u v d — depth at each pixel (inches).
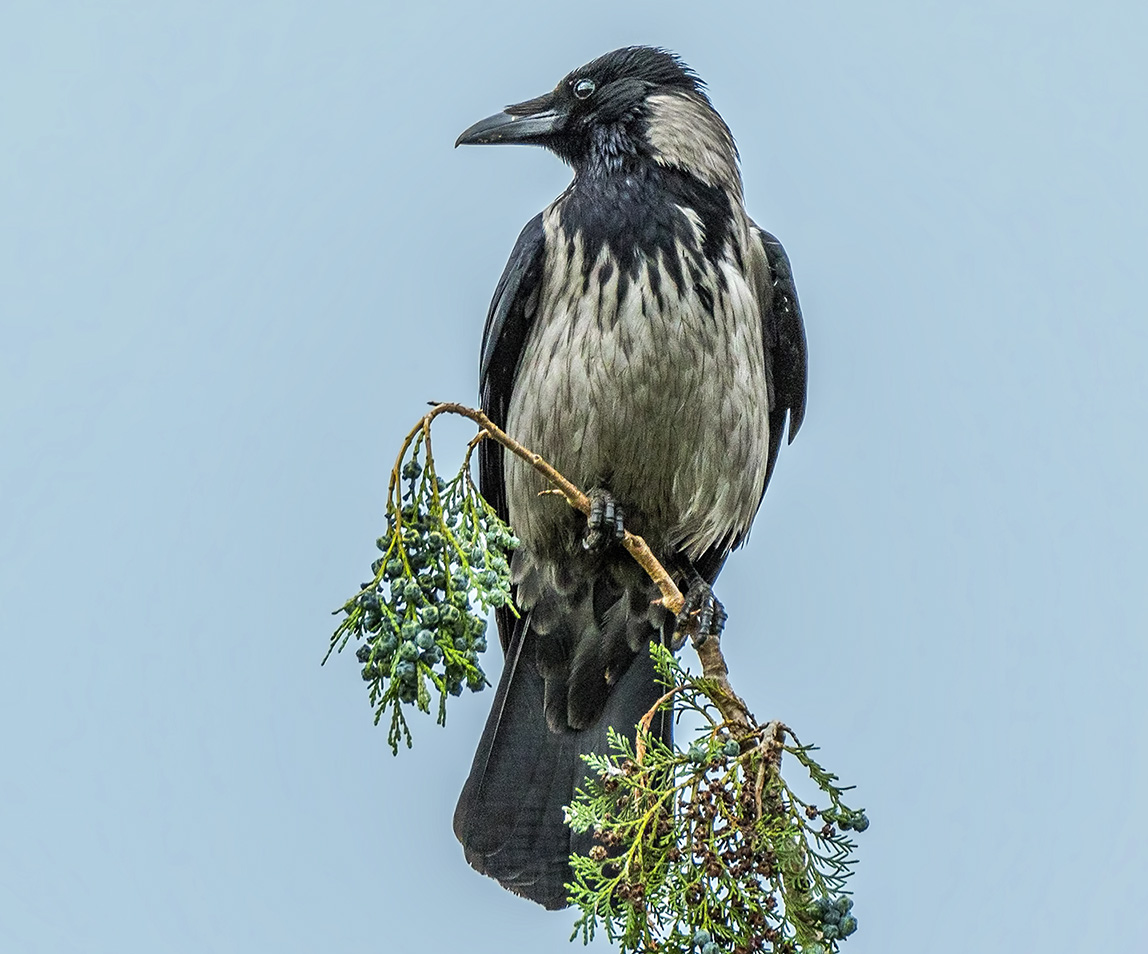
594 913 275.4
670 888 271.6
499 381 466.3
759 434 451.5
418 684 286.4
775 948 269.1
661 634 451.5
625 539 334.3
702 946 264.8
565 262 443.2
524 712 445.4
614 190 448.1
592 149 467.2
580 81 478.6
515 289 451.8
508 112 492.7
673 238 438.0
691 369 432.1
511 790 433.7
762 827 271.4
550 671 449.7
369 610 293.3
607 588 451.5
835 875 277.0
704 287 435.2
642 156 456.1
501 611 470.3
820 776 279.6
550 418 439.5
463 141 492.7
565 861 419.5
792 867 272.1
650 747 291.9
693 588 433.4
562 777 436.8
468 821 428.5
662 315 430.3
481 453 473.7
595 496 439.5
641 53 477.4
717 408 437.7
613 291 433.1
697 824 274.8
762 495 472.4
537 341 448.5
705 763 278.7
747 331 444.1
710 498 447.8
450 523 303.0
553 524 447.2
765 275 468.1
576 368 434.3
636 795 281.3
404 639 287.1
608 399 432.8
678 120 458.6
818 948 262.8
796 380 477.4
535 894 415.5
